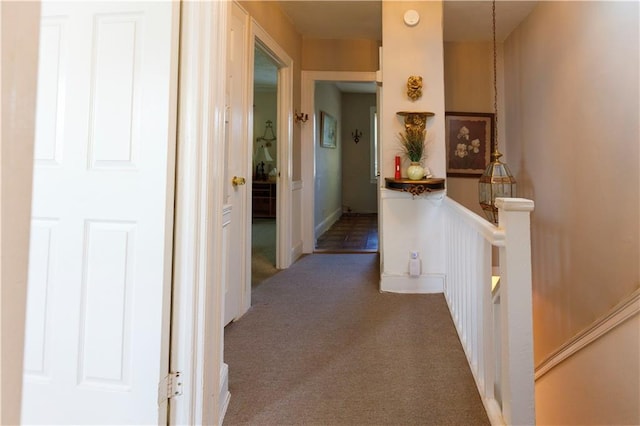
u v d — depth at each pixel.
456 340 2.02
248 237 2.56
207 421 1.30
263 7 2.94
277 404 1.47
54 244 1.31
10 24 0.44
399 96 2.85
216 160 1.37
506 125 3.86
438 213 2.83
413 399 1.49
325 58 4.14
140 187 1.27
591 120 2.37
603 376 2.15
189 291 1.28
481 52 3.96
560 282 2.80
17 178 0.45
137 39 1.28
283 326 2.23
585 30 2.43
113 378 1.27
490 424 1.33
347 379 1.64
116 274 1.28
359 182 7.82
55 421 1.29
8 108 0.44
